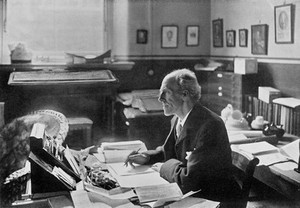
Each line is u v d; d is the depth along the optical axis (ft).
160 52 19.49
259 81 14.83
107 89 17.37
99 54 19.19
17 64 16.60
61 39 18.63
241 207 6.70
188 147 7.31
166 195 6.06
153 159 8.03
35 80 16.05
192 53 19.74
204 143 6.89
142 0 19.07
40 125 7.42
